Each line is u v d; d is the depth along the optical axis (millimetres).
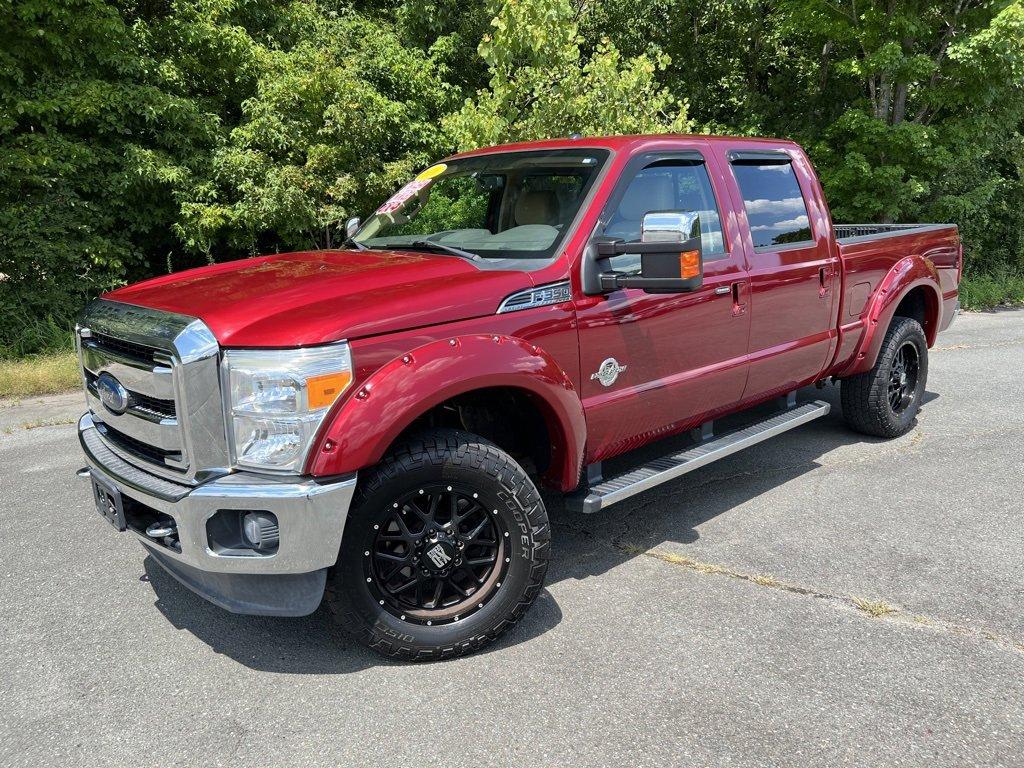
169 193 11602
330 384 2666
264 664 3020
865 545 3896
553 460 3361
